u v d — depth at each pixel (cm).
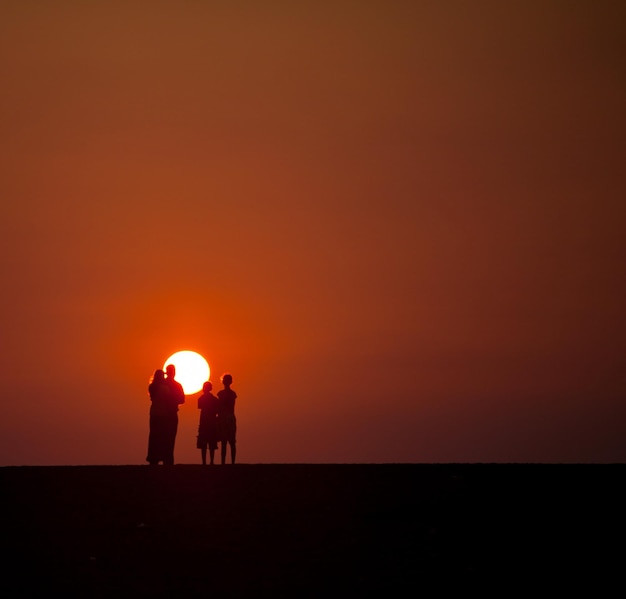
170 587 8169
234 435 12512
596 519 9431
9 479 10525
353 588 8150
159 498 9962
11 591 8119
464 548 8869
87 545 8906
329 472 10794
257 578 8319
